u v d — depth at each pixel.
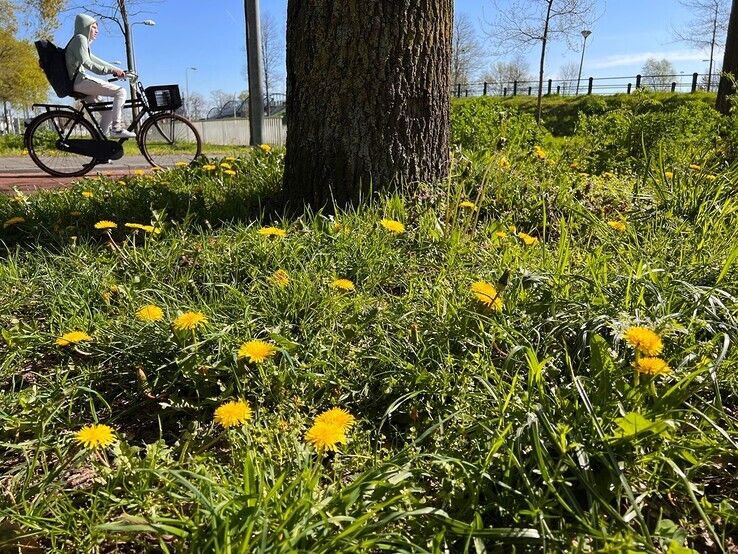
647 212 3.20
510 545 1.19
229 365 1.82
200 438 1.62
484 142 5.61
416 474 1.35
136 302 2.29
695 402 1.59
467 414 1.53
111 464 1.52
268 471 1.35
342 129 3.31
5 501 1.34
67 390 1.71
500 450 1.36
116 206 3.85
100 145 7.38
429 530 1.21
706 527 1.25
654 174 3.88
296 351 1.91
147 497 1.32
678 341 1.71
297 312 2.14
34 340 2.05
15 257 2.88
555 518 1.24
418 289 2.40
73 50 7.02
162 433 1.70
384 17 3.18
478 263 2.61
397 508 1.24
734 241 2.48
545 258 2.52
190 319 1.77
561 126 22.11
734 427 1.47
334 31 3.21
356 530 1.10
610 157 5.32
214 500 1.22
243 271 2.59
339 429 1.28
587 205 3.50
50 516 1.34
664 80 37.28
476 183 3.61
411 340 1.90
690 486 1.20
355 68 3.23
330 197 3.38
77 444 1.56
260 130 11.36
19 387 1.90
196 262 2.73
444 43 3.41
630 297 1.92
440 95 3.44
